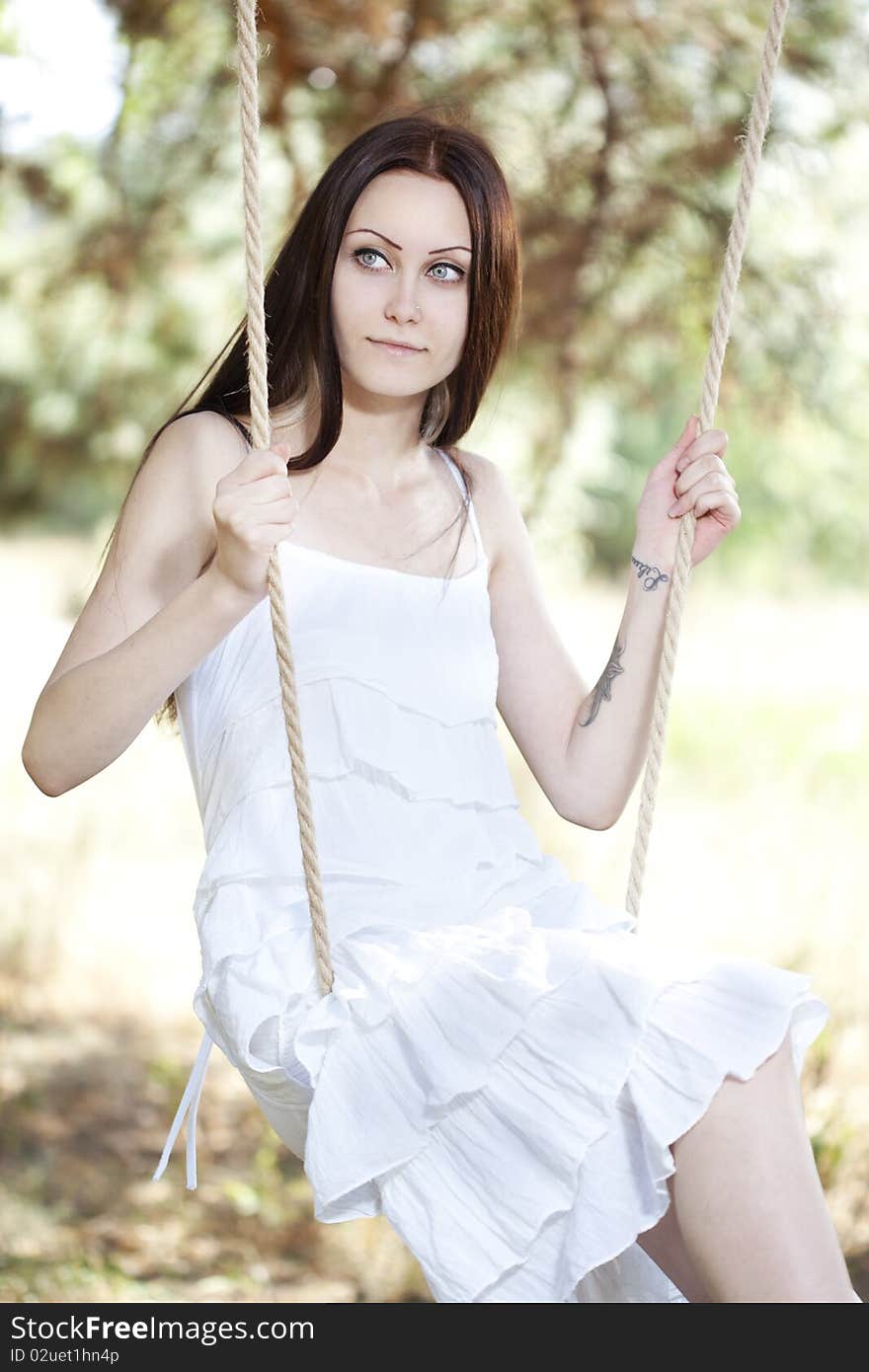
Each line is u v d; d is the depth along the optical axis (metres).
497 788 2.35
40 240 6.90
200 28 5.37
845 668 10.81
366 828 2.22
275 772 2.24
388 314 2.33
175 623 2.13
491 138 5.14
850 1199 3.95
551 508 6.38
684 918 5.92
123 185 6.14
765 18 5.05
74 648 2.30
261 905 2.20
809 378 5.52
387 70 5.16
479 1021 2.02
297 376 2.45
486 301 2.42
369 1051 2.08
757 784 8.08
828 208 5.51
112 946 6.31
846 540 13.12
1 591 13.40
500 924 2.15
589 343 5.72
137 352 7.97
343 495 2.43
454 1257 2.04
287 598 2.30
